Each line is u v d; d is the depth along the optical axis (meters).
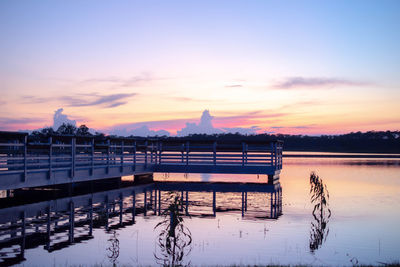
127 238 10.66
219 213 14.88
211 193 21.23
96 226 12.21
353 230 11.96
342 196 19.42
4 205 16.28
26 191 20.06
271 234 11.38
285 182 26.97
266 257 9.10
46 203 16.86
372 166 44.47
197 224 12.81
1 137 15.82
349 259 8.98
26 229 11.65
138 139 26.30
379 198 18.75
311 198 18.94
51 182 17.23
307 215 14.47
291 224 12.81
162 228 11.96
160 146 28.94
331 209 15.73
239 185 25.27
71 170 18.67
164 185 25.19
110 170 22.14
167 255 9.11
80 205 16.38
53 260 8.61
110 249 9.52
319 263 8.64
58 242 10.13
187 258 8.95
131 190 22.20
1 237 10.62
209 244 10.20
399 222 13.16
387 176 30.52
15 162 20.22
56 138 18.88
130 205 16.55
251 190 22.66
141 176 28.03
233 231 11.76
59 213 14.38
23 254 9.05
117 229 11.80
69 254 9.06
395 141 143.62
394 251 9.66
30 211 14.76
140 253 9.23
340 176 30.50
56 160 23.41
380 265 8.49
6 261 8.50
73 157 18.83
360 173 33.50
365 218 13.85
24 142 15.70
